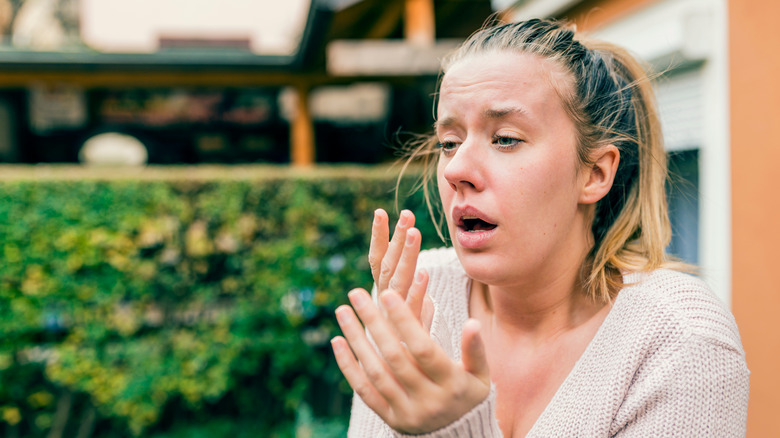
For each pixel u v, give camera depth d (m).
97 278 3.71
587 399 0.93
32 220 3.63
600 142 0.95
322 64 7.32
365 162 10.48
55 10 11.97
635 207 1.08
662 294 0.94
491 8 6.30
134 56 7.16
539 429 0.95
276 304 3.81
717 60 2.82
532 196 0.89
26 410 3.84
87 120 9.63
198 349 3.79
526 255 0.91
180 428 3.95
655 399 0.86
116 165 9.41
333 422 3.93
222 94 9.95
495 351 1.11
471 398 0.68
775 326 2.43
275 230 3.83
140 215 3.73
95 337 3.71
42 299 3.66
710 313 0.90
